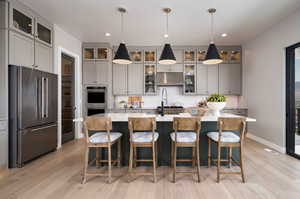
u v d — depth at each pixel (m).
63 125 4.31
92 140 2.41
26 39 3.07
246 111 4.97
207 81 5.32
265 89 4.12
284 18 3.47
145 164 2.96
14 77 2.80
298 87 3.38
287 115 3.51
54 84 3.63
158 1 2.88
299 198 2.00
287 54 3.50
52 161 3.16
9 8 2.74
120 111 5.13
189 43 5.10
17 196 2.05
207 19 3.51
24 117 2.90
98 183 2.37
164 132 2.96
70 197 2.03
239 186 2.27
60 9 3.17
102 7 3.08
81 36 4.55
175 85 5.54
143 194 2.09
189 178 2.49
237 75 5.29
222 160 2.74
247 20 3.55
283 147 3.55
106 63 5.07
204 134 2.95
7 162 2.77
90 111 5.05
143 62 5.34
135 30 4.12
